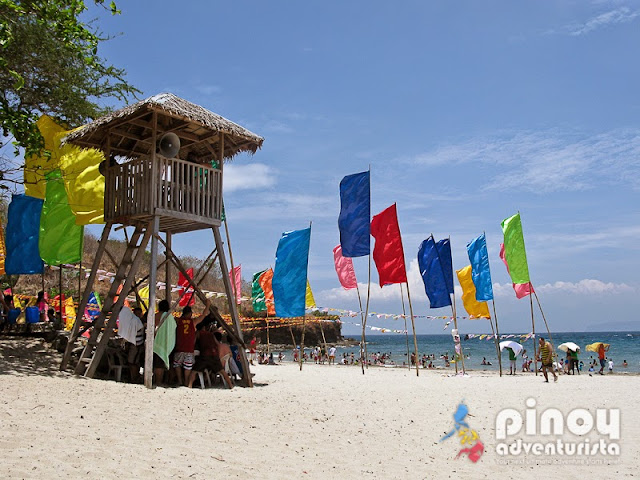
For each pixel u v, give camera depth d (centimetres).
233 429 862
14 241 1550
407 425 1025
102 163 1442
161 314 1286
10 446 631
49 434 700
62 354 1415
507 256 2380
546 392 1583
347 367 3006
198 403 1034
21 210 1561
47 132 1443
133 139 1473
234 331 1420
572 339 13638
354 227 2141
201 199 1393
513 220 2377
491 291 2292
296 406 1116
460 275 2450
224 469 645
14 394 905
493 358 6044
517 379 2077
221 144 1447
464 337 2605
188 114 1314
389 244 2184
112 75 1636
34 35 1401
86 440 695
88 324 1377
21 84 1195
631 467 789
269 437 837
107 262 3966
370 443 862
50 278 3106
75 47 1332
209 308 1380
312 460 731
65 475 558
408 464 756
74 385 1054
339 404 1198
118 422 812
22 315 1738
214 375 1380
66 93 1510
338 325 8919
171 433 789
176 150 1339
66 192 1429
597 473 754
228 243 1648
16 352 1355
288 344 6988
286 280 2120
